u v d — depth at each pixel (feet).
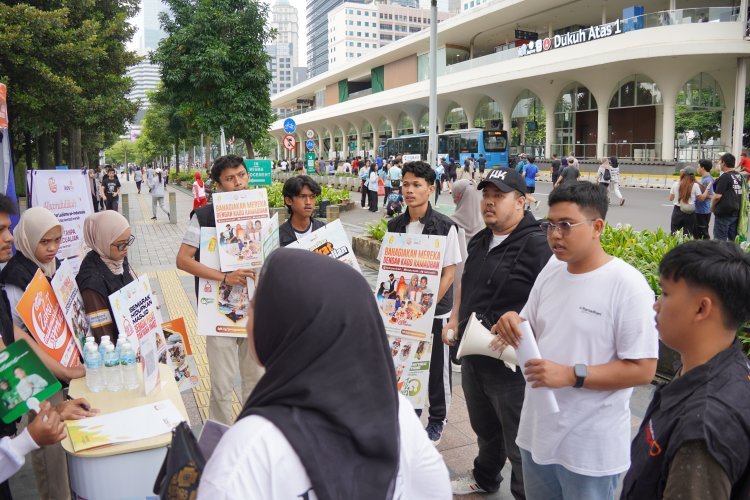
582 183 7.00
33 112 50.52
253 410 3.58
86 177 19.58
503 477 11.48
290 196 12.84
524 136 120.47
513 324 6.82
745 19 75.20
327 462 3.41
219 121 60.95
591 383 6.63
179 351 10.90
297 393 3.54
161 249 39.96
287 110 287.69
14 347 6.59
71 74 49.11
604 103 96.89
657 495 4.72
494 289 9.79
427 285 11.51
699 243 4.85
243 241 12.00
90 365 8.41
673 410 4.70
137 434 7.06
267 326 3.76
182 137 127.34
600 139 98.48
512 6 106.11
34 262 9.61
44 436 6.38
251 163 51.13
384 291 11.76
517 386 9.23
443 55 136.77
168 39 60.85
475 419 10.23
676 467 4.38
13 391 6.51
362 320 3.73
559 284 7.32
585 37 89.51
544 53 96.48
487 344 9.05
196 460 4.09
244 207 12.08
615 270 6.90
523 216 10.07
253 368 12.51
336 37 410.11
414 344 11.49
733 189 29.76
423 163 12.55
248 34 60.18
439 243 11.52
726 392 4.45
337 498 3.36
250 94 60.59
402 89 138.72
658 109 95.96
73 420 7.40
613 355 6.86
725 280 4.55
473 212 16.02
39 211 9.64
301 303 3.63
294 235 12.99
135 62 62.80
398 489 3.83
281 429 3.40
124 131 77.10
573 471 6.93
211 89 60.90
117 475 6.85
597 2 102.58
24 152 85.35
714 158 85.40
